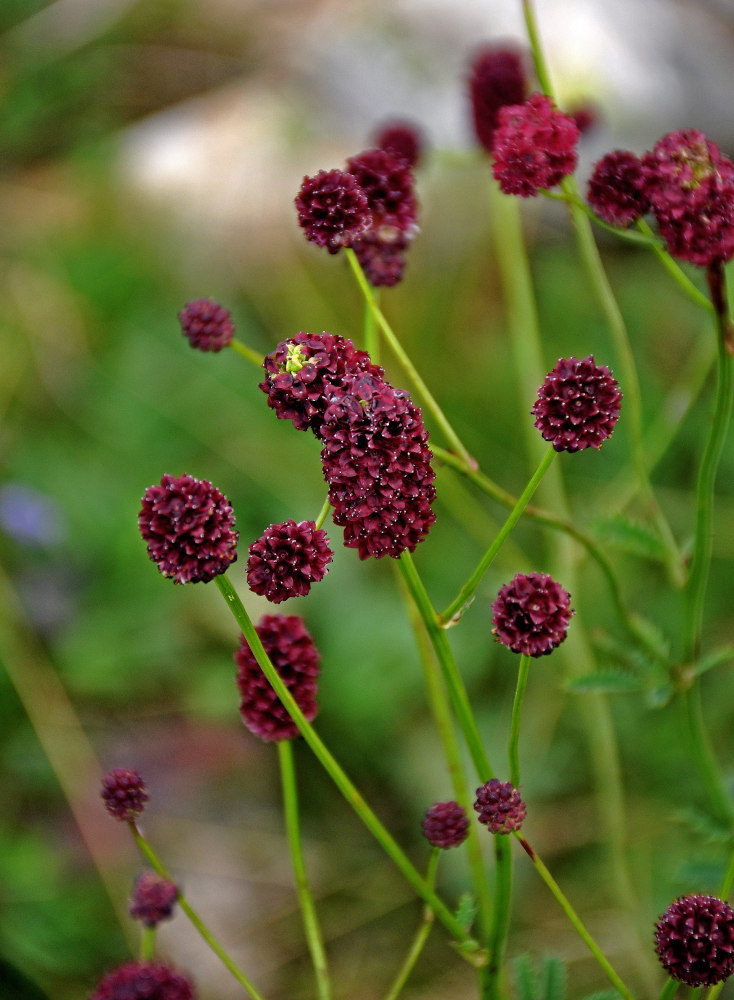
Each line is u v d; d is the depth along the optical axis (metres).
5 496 0.86
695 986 0.54
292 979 0.68
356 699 0.77
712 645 0.79
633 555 0.81
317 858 0.73
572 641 0.71
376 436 0.52
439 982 0.68
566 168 0.58
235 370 0.97
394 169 0.59
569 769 0.75
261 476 0.90
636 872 0.71
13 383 0.97
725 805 0.64
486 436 0.91
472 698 0.78
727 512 0.84
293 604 0.82
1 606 0.80
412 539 0.52
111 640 0.81
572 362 0.54
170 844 0.73
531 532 0.86
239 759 0.78
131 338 1.00
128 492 0.90
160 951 0.69
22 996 0.66
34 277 1.04
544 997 0.58
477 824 0.72
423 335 0.99
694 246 0.56
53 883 0.68
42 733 0.75
